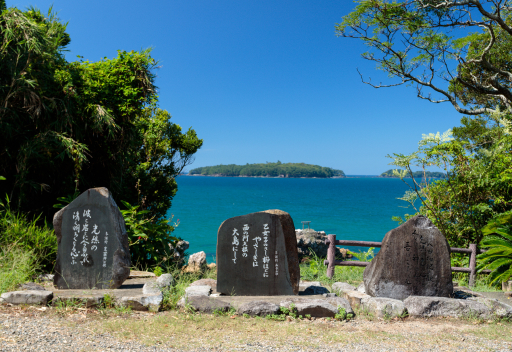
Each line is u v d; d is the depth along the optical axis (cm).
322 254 1553
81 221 530
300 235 1600
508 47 1116
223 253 536
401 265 509
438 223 798
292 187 10994
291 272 528
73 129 798
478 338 381
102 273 521
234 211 3641
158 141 1360
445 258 515
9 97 687
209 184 13388
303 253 1511
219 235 539
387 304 458
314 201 5284
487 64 1011
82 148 743
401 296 505
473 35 1142
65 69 819
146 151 1306
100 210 530
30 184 698
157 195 1269
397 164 809
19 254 546
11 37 697
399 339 371
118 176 923
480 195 773
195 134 1514
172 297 484
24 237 585
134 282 582
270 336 368
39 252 588
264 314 435
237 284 530
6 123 685
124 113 848
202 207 4097
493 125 962
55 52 785
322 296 518
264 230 531
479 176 729
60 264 524
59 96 771
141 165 1223
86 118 814
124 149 909
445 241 517
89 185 873
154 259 730
